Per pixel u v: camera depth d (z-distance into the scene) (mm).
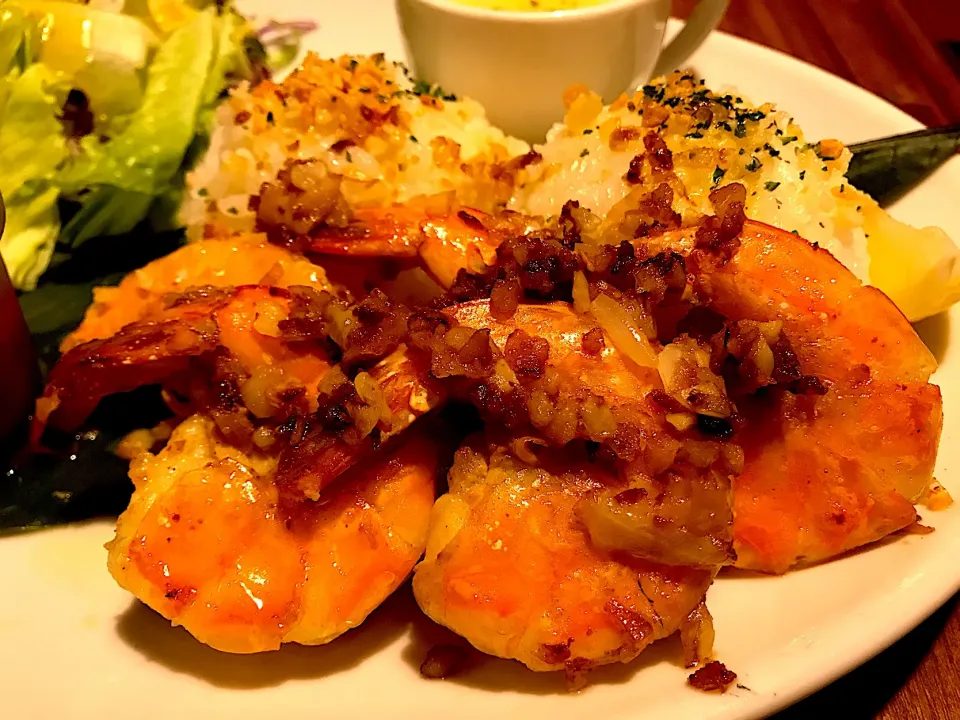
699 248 157
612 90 246
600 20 228
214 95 264
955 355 174
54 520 158
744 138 199
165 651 133
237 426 144
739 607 135
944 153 216
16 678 127
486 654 132
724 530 123
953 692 136
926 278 178
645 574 123
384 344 144
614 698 120
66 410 169
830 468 139
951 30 320
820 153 205
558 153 213
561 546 123
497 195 211
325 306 157
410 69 261
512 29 227
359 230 178
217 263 179
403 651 135
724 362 143
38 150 238
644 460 127
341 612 127
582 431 129
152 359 155
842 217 193
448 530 129
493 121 250
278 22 310
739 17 331
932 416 141
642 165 191
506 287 147
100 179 237
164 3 287
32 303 214
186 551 126
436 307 153
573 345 140
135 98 262
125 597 142
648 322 145
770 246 156
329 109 218
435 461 142
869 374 144
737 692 115
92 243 242
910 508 135
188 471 139
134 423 178
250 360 155
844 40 316
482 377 134
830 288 153
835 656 118
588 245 160
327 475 128
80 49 255
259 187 207
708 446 129
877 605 124
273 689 127
